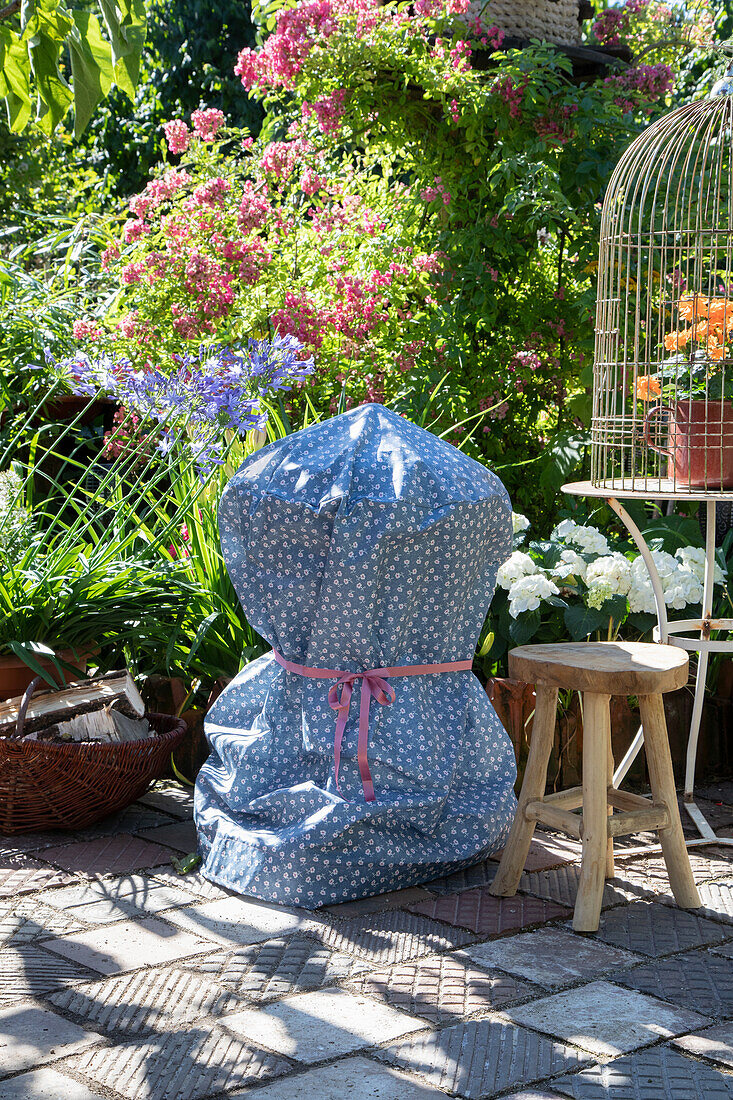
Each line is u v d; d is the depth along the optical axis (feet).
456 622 9.79
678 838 9.16
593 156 16.34
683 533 13.80
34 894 9.29
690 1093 6.42
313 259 18.10
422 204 17.52
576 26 18.12
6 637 11.69
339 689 9.48
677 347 10.45
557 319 17.34
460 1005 7.44
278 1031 7.07
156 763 10.78
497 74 16.70
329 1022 7.18
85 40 7.45
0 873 9.71
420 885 9.65
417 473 9.20
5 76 8.34
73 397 17.90
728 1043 6.97
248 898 9.30
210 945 8.35
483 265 16.74
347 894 9.21
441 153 17.11
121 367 12.75
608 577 11.77
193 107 37.83
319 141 18.93
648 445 10.84
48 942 8.36
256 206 17.51
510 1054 6.82
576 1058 6.79
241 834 9.50
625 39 18.86
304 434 9.83
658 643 10.64
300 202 19.62
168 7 37.11
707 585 11.09
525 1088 6.47
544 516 17.12
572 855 10.29
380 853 9.29
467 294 17.15
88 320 19.38
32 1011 7.29
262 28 19.83
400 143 17.79
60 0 7.64
